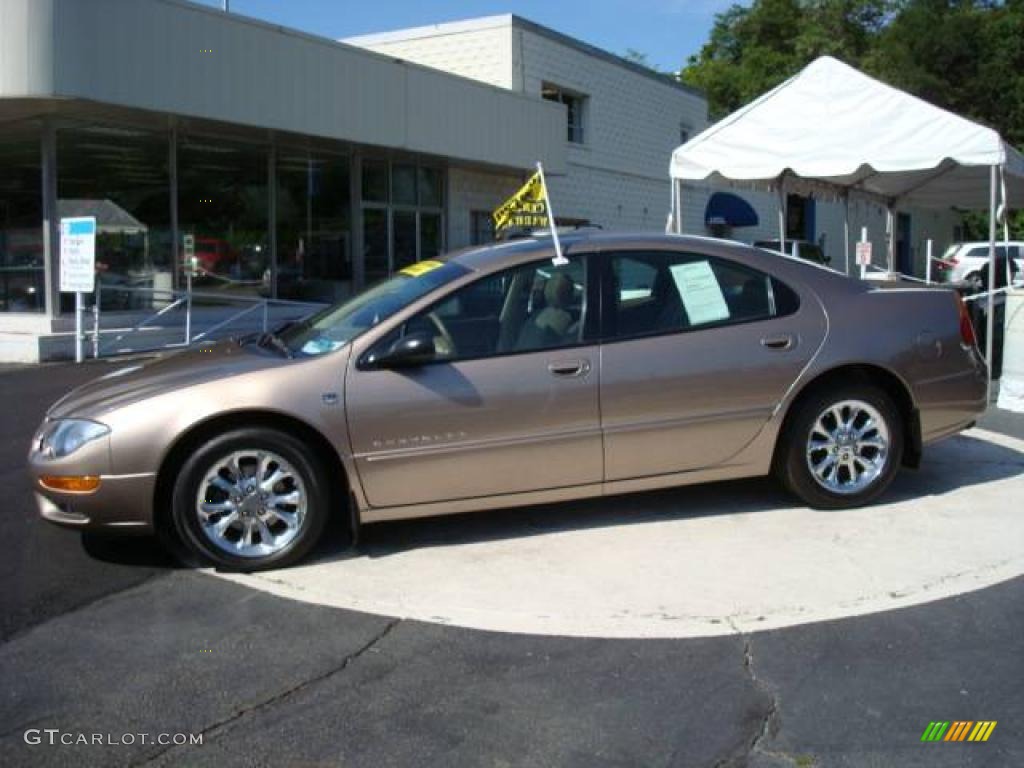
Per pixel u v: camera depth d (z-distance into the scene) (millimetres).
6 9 11539
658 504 5828
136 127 14383
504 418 4980
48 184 13414
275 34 14352
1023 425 8094
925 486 6160
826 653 3885
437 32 22500
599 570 4781
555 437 5062
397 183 19250
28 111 13039
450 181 20578
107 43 12156
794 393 5410
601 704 3510
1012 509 5668
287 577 4762
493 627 4156
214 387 4723
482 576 4730
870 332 5539
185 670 3803
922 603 4359
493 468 5012
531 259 5215
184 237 15289
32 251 13750
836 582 4594
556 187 23391
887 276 15641
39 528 5582
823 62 10164
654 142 27344
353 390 4809
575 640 4027
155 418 4664
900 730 3318
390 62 16453
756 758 3160
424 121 17297
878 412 5574
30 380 10812
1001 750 3195
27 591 4621
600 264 5285
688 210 29000
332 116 15406
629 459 5211
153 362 5504
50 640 4086
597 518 5590
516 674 3742
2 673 3795
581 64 23969
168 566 4945
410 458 4895
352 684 3678
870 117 9867
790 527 5371
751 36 45938
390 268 19203
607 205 25406
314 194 17547
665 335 5254
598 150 24859
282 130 14664
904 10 39250
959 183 14445
